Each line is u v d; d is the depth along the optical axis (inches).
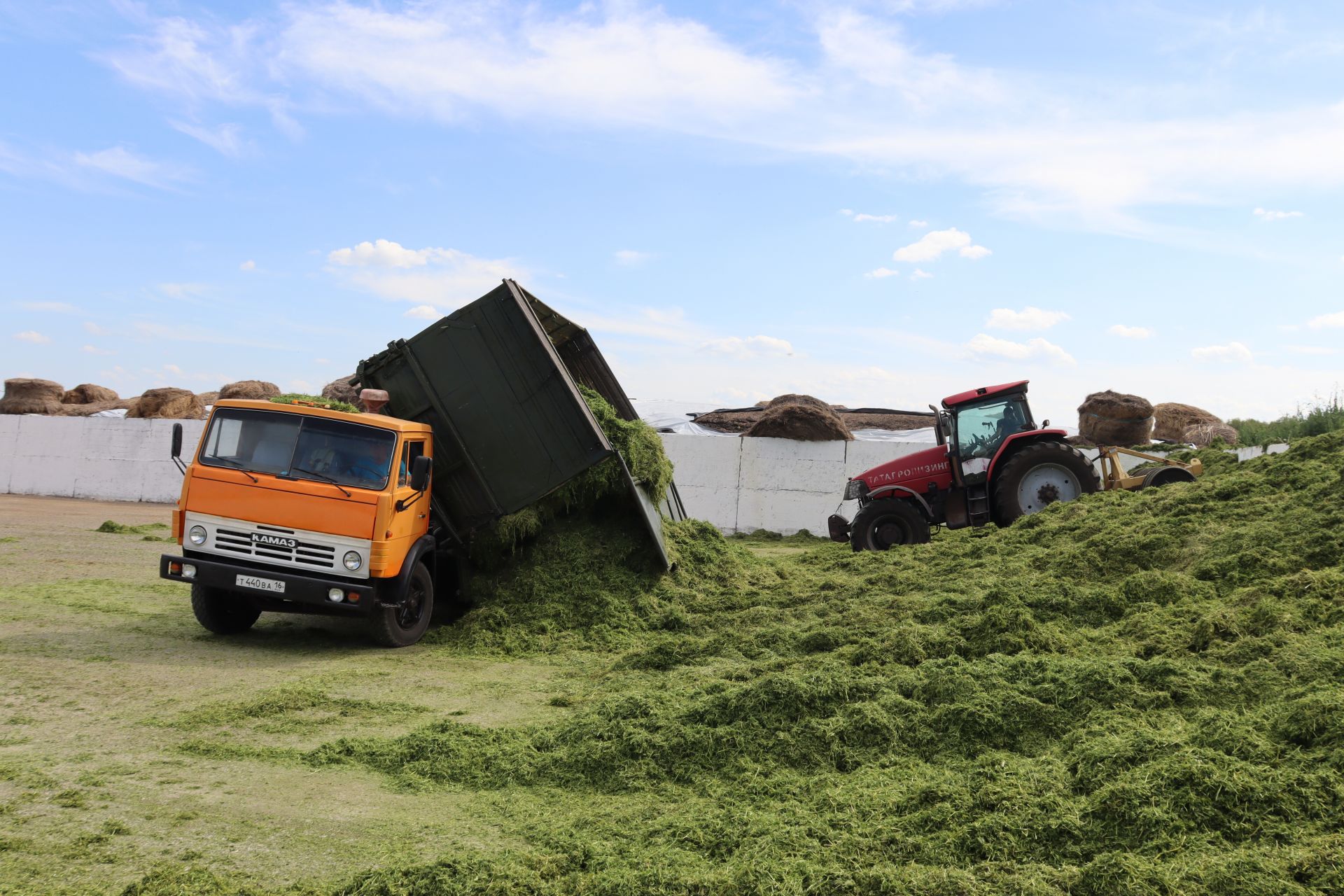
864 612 334.6
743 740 206.8
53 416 1069.8
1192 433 875.4
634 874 144.3
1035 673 225.5
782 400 987.3
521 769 203.3
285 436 328.8
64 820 163.2
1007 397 543.2
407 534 338.6
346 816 175.5
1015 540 413.7
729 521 842.8
